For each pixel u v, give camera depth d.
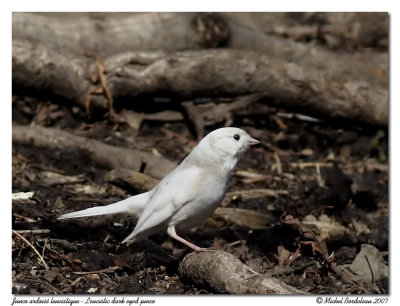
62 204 10.47
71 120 13.83
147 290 8.48
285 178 12.76
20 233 9.20
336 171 12.21
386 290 9.20
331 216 11.41
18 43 13.29
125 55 13.81
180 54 13.94
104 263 9.02
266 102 14.36
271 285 7.86
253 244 10.08
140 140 13.55
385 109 14.54
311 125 15.02
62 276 8.59
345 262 10.07
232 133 9.12
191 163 9.05
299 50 16.25
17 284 8.24
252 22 18.81
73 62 13.60
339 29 19.81
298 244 9.79
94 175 11.80
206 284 8.18
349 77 16.27
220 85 13.94
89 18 15.26
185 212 8.91
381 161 14.09
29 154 12.20
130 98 13.96
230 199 11.49
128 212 9.34
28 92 13.71
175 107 14.58
